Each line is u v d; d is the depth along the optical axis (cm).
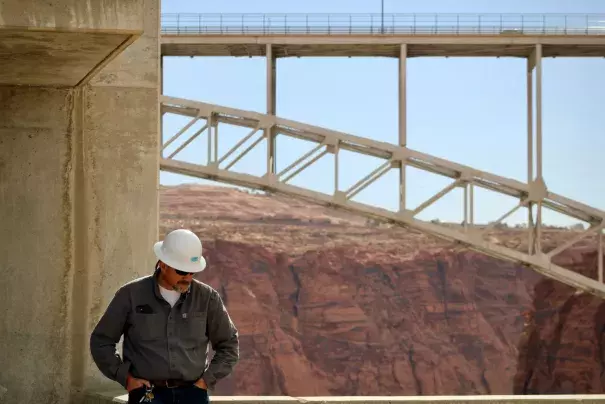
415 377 7812
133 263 897
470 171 3584
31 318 869
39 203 875
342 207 3584
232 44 3369
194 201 11138
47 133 879
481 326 8138
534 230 3744
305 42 3381
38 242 873
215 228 8800
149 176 906
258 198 12131
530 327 7862
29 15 662
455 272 8325
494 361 8019
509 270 8406
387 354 7825
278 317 7756
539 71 3431
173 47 3431
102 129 898
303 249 8188
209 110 3447
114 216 896
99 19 670
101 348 577
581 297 7600
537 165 3569
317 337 7788
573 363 7456
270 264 7981
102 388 880
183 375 577
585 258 7769
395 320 8031
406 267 8244
